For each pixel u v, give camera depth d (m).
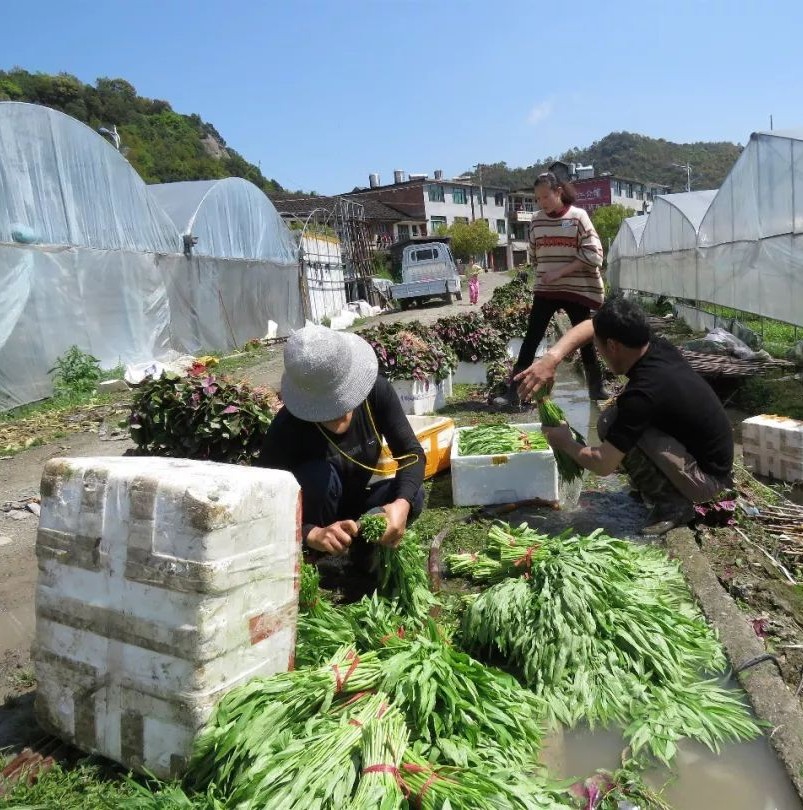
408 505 3.55
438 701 2.50
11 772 2.58
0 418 10.99
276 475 2.53
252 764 2.23
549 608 3.09
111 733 2.52
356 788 2.12
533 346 8.00
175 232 16.72
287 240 24.00
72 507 2.55
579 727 2.83
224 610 2.33
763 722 2.73
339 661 2.56
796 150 10.81
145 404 5.37
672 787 2.52
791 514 4.70
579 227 7.34
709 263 15.48
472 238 60.28
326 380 3.39
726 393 8.69
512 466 5.04
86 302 13.44
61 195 12.96
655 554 3.99
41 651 2.68
